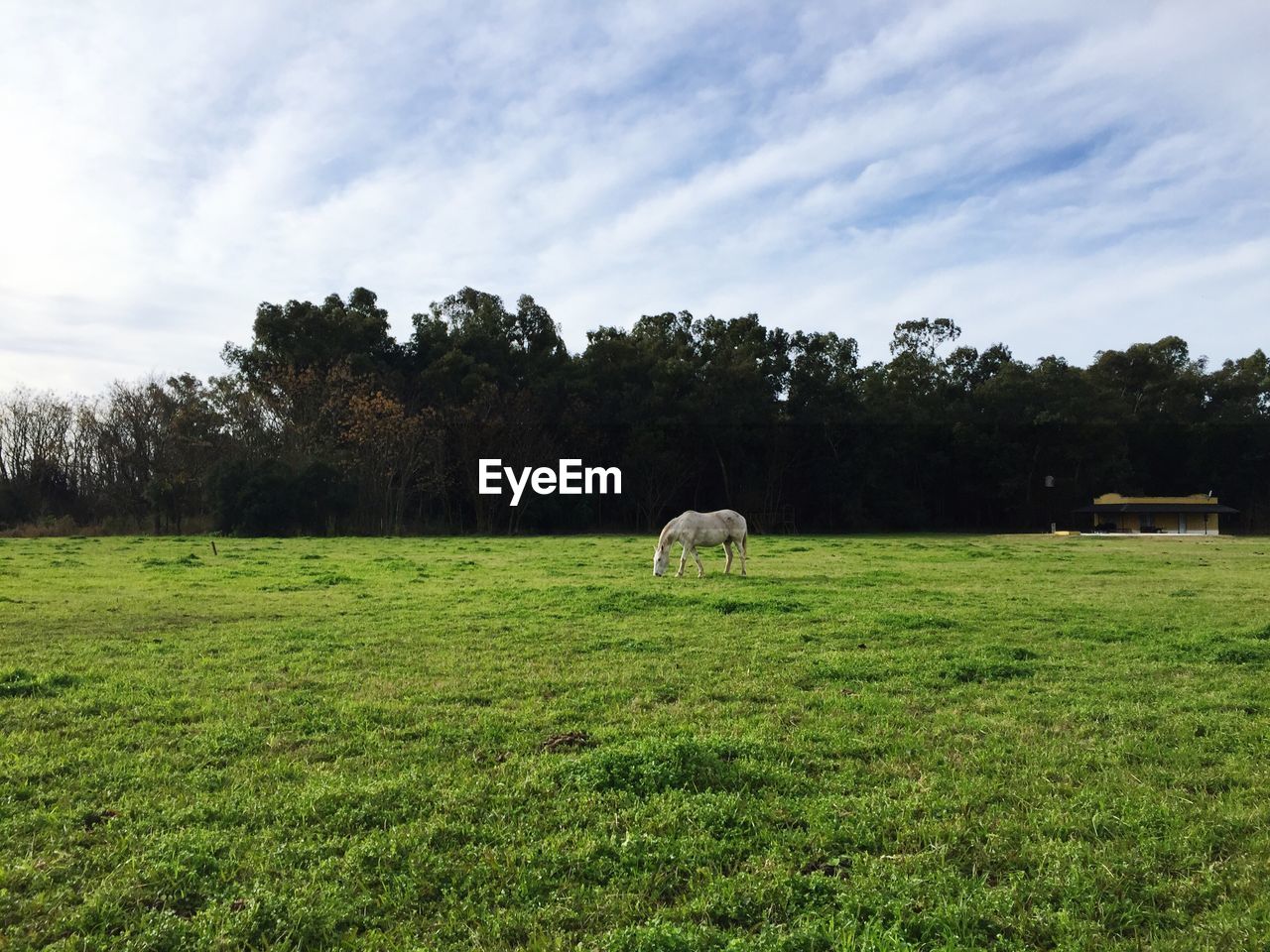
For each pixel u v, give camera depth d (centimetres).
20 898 393
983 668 896
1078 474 6662
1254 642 1062
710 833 471
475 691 804
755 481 6138
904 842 464
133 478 5369
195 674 877
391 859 438
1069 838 469
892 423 6272
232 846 452
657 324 6669
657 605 1417
